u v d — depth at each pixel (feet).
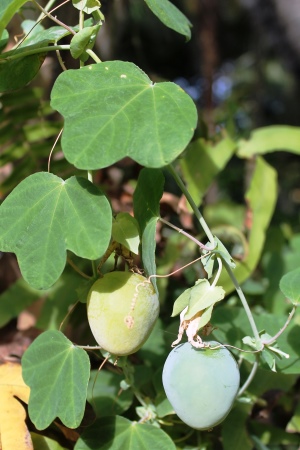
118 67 1.55
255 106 6.45
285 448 2.27
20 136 2.29
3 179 2.44
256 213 2.38
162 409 1.76
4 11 1.61
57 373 1.58
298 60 5.19
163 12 1.69
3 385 1.74
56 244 1.51
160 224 2.23
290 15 4.96
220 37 6.83
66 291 2.13
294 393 2.16
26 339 2.14
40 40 1.70
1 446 1.66
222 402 1.50
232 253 2.36
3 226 1.53
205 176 2.36
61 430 1.75
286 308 2.28
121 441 1.65
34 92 2.24
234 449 1.86
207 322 1.52
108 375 1.91
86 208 1.51
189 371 1.50
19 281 2.17
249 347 1.79
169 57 5.79
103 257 1.62
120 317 1.51
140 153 1.41
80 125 1.45
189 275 2.24
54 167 2.26
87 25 1.70
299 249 2.53
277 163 6.26
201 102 4.96
